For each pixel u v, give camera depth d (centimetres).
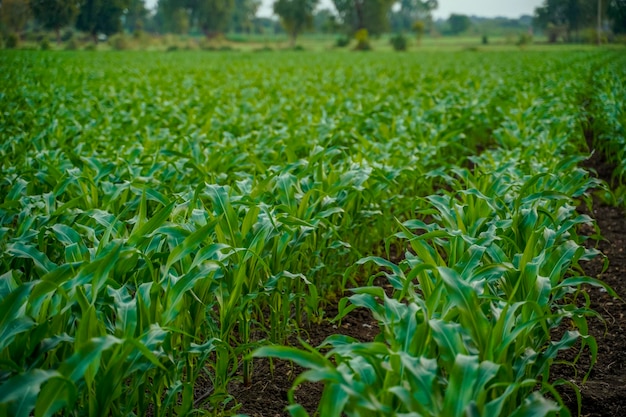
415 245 318
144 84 1716
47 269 309
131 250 290
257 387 365
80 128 899
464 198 446
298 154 775
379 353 230
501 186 498
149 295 280
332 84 1822
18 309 242
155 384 280
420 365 220
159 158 653
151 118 1030
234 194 452
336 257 505
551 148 760
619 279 527
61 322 269
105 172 502
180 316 313
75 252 313
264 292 347
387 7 9312
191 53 5166
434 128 900
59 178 511
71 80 1808
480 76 2125
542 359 285
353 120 991
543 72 2139
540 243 364
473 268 317
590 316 455
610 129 978
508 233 396
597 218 714
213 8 9094
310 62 3569
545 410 211
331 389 205
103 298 281
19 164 664
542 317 248
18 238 356
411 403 198
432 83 1784
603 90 1318
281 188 429
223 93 1520
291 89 1616
